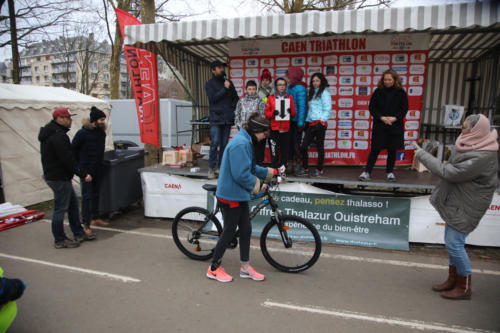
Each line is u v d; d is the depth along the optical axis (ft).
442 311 9.71
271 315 9.38
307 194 15.80
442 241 14.76
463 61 23.98
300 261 12.14
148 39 16.51
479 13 12.90
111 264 12.80
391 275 12.09
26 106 21.42
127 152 19.92
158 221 18.37
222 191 10.49
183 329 8.71
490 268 12.71
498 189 14.08
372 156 15.79
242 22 15.12
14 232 16.49
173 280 11.48
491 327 8.93
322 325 8.92
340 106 20.25
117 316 9.30
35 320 9.11
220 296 10.41
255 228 16.58
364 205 15.17
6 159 20.45
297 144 17.52
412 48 19.04
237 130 22.13
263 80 18.40
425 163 10.04
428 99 24.90
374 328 8.82
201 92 25.57
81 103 25.67
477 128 9.28
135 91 19.70
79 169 14.46
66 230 16.90
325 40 19.85
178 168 18.51
